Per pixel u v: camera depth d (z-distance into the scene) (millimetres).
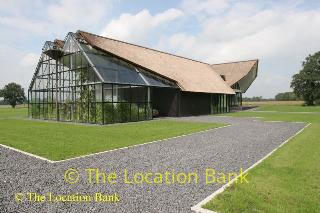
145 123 20391
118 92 21562
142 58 29188
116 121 21062
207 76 38375
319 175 6711
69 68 23281
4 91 82000
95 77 20812
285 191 5621
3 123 20922
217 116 28859
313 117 26547
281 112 36625
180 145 11031
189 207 4992
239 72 46094
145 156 9078
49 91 25234
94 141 11938
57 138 12812
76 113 22359
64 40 23734
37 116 27125
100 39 26422
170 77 28016
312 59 62625
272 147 10633
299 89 63375
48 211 4875
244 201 5113
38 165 7930
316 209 4766
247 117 27031
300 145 10727
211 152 9719
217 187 6098
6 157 8930
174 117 27297
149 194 5660
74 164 8039
